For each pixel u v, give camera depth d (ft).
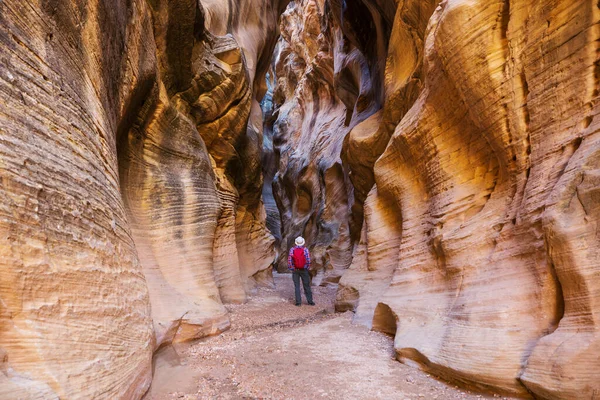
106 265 10.40
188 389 12.30
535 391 9.59
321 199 71.56
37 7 9.27
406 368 13.78
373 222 26.03
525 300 11.28
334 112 78.95
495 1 14.01
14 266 6.78
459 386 11.67
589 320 9.29
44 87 9.11
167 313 17.75
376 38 42.39
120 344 10.03
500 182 14.73
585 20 11.21
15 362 6.46
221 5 40.45
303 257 34.32
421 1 24.52
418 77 25.03
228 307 30.07
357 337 18.57
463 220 16.16
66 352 7.50
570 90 11.58
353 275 26.91
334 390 11.75
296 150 89.35
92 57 12.61
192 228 24.45
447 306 14.78
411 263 19.34
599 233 9.61
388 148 23.72
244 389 12.12
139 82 18.98
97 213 10.53
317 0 84.94
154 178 22.89
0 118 7.24
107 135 13.44
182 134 26.00
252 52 47.70
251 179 44.65
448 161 17.84
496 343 11.05
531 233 11.65
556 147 11.73
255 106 52.75
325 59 73.82
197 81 29.37
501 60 14.01
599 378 8.54
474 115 15.31
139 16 18.76
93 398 7.77
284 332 20.58
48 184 8.22
